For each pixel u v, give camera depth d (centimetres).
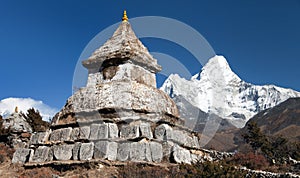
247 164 2106
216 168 1380
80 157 1672
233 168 1431
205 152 2061
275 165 2175
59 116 2028
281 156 2388
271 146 2508
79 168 1617
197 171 1400
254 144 2711
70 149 1745
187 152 1788
